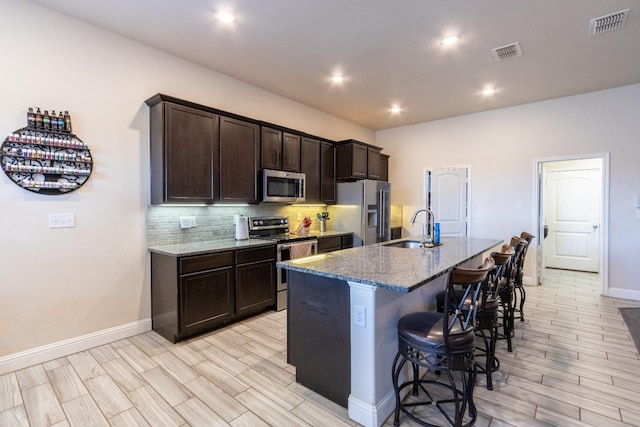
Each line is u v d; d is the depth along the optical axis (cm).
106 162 288
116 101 294
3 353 239
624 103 426
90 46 279
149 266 318
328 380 204
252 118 413
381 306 186
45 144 252
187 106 314
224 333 311
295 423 184
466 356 173
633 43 310
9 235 241
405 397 209
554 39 303
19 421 185
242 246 335
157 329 313
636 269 423
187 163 314
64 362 254
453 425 169
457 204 556
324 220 500
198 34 296
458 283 165
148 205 317
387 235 537
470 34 296
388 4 252
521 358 261
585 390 216
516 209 507
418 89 432
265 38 303
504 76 390
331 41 309
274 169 406
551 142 477
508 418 187
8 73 239
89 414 192
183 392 213
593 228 614
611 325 332
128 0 246
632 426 181
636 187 421
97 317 285
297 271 217
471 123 545
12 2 241
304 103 489
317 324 210
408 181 618
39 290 254
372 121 590
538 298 432
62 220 265
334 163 511
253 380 228
